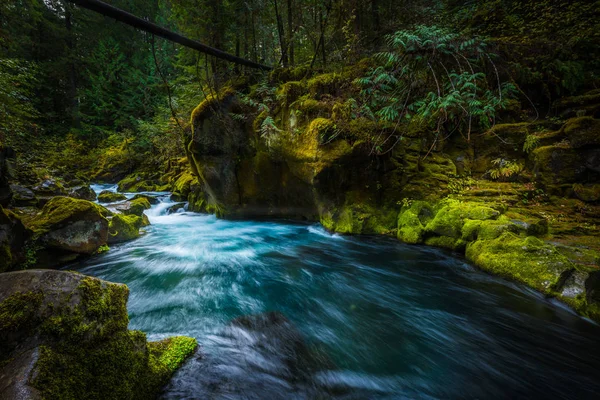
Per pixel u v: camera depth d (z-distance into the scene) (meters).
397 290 4.76
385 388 2.64
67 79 23.75
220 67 10.45
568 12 8.09
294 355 3.06
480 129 7.59
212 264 6.07
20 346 1.63
